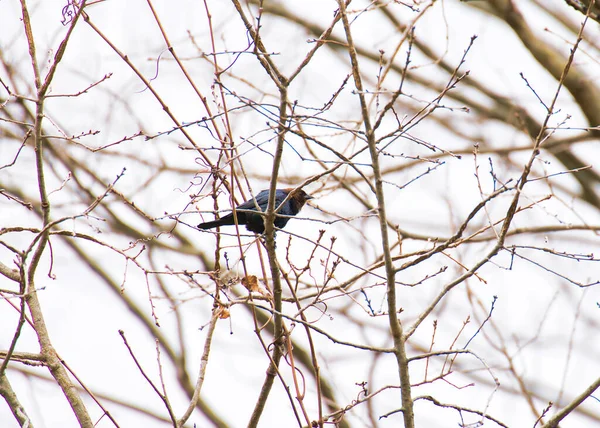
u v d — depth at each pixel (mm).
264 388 10883
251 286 10820
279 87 9445
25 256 9484
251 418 10977
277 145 9688
